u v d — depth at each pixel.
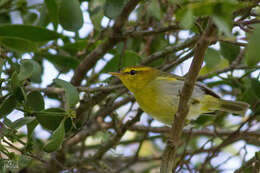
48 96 11.93
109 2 9.80
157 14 9.96
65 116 7.56
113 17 9.78
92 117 11.89
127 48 12.83
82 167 11.61
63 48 10.50
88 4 11.10
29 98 8.36
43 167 10.77
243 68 11.01
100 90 10.23
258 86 10.08
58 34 7.56
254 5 7.23
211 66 11.08
